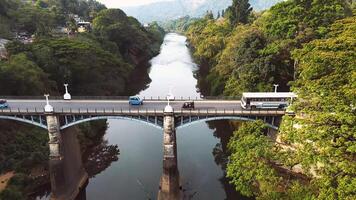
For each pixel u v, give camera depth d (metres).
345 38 49.56
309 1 77.44
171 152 60.28
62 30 162.88
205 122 99.00
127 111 61.78
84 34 144.12
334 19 74.19
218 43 134.38
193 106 64.19
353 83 36.09
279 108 62.50
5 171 65.50
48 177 68.25
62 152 62.12
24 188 63.72
